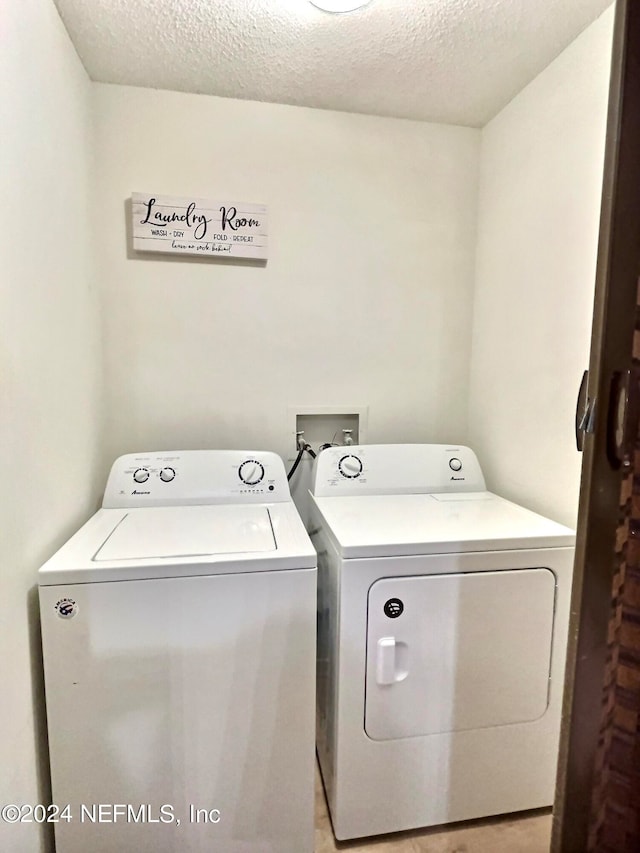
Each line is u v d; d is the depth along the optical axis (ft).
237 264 5.65
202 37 4.38
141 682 3.51
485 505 5.16
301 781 3.83
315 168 5.71
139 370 5.55
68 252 4.29
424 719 4.13
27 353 3.36
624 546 2.95
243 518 4.65
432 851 4.12
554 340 4.77
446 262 6.16
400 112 5.72
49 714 3.41
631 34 2.64
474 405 6.28
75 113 4.53
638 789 3.17
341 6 3.94
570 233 4.53
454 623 4.09
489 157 5.88
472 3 3.93
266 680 3.69
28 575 3.34
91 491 4.98
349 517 4.66
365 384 6.11
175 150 5.36
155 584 3.48
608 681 3.01
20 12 3.29
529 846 4.17
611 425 2.81
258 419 5.88
